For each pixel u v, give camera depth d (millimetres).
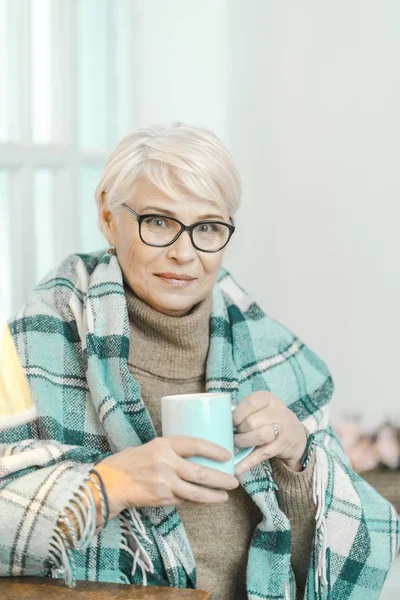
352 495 1732
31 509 1386
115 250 1774
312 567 1697
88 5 2689
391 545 1769
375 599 1752
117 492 1398
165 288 1642
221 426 1422
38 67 2486
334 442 1937
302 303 2963
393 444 2801
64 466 1438
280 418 1568
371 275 2914
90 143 2740
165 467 1388
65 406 1677
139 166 1612
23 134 2414
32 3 2443
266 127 2916
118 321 1671
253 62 2889
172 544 1618
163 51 2863
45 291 1779
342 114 2893
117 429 1606
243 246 2949
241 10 2857
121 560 1614
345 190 2910
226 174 1622
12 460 1479
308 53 2889
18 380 1311
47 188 2541
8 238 2391
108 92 2793
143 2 2848
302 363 1949
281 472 1667
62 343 1713
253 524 1737
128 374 1654
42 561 1395
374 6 2848
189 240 1610
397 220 2885
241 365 1823
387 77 2859
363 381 2941
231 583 1717
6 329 1316
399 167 2871
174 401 1419
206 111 2879
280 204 2947
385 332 2918
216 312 1812
